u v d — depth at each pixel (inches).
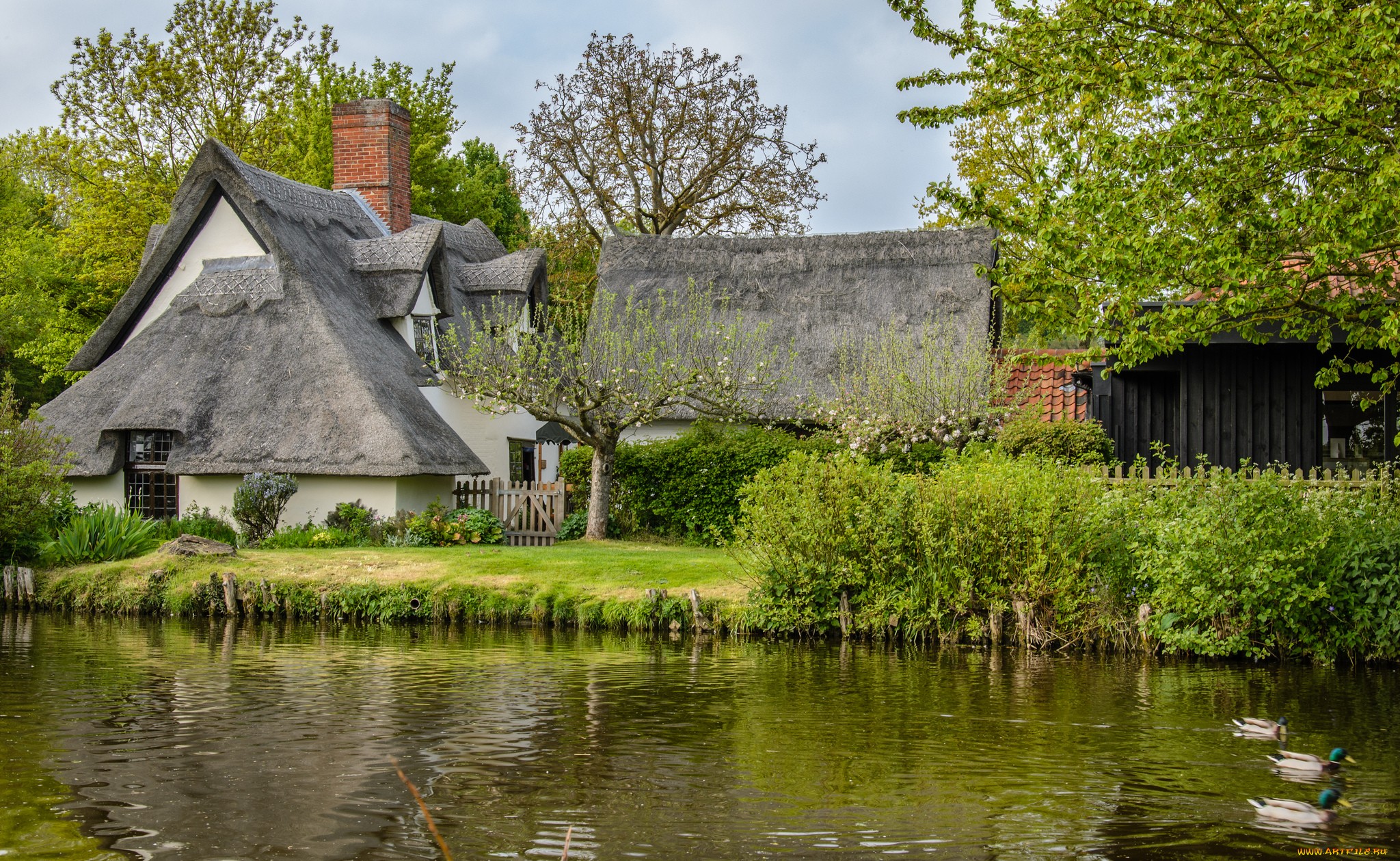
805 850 284.8
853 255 1206.9
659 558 789.2
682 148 1654.8
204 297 1056.2
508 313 1235.9
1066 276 590.2
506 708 445.1
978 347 1010.7
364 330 1061.8
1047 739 398.9
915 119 631.2
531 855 280.1
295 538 896.3
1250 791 336.5
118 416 974.4
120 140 1528.1
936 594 615.2
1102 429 862.5
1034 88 592.7
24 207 1995.6
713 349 1010.7
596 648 600.4
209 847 285.1
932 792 334.6
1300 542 553.0
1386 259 582.6
